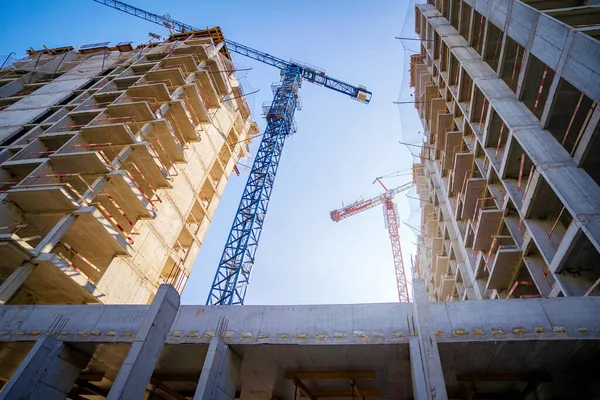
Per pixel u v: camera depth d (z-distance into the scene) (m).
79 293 21.11
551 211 17.23
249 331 13.20
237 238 37.97
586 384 12.57
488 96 20.30
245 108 47.75
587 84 13.01
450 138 28.64
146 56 41.22
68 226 20.25
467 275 28.22
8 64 44.94
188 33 48.91
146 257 26.94
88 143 26.08
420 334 11.52
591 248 13.76
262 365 14.12
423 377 10.64
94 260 24.06
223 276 34.56
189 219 35.97
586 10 15.45
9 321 14.35
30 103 35.09
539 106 19.58
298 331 12.88
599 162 14.74
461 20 27.52
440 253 37.16
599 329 10.86
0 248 17.75
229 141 44.38
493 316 11.71
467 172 27.52
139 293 25.89
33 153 25.53
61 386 13.09
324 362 13.51
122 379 10.02
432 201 40.59
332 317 13.09
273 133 49.50
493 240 22.31
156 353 11.45
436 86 34.94
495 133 21.84
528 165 19.30
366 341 12.18
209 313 14.00
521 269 19.45
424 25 36.31
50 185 21.47
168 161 30.77
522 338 11.06
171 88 34.50
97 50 49.66
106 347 13.60
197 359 13.93
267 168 44.88
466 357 12.00
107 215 22.80
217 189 39.81
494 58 23.91
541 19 15.68
